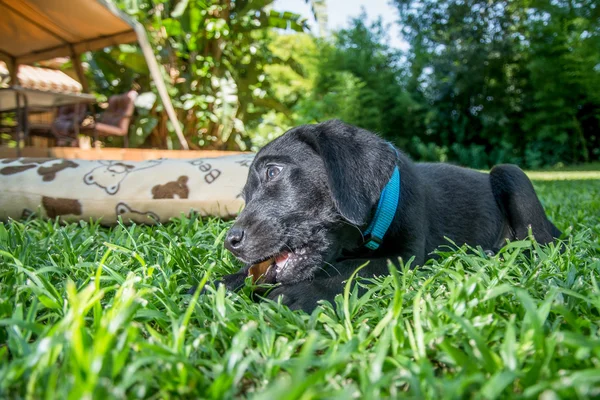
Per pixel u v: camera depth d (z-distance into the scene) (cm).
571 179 203
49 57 161
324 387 19
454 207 52
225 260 44
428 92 386
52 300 28
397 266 42
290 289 36
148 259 40
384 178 39
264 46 213
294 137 43
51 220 59
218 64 197
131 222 58
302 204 41
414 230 43
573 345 20
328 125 42
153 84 186
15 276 33
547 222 56
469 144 392
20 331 24
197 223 56
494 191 56
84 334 21
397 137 385
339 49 388
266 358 23
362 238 42
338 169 38
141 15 175
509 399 18
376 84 379
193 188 60
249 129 223
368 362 22
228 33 190
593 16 359
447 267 37
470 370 19
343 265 40
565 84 365
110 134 162
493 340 24
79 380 16
